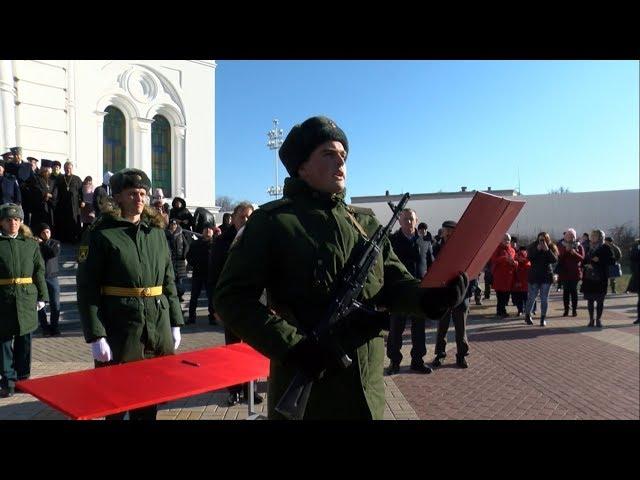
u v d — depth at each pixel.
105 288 3.34
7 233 5.24
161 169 18.91
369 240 1.86
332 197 1.87
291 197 1.88
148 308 3.39
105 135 17.44
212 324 9.62
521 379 6.07
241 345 3.80
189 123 19.36
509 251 11.26
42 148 15.53
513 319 10.95
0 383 5.19
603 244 9.89
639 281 10.34
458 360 6.71
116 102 17.56
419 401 5.20
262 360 3.37
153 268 3.45
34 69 15.34
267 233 1.76
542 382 5.94
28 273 5.32
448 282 1.81
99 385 2.73
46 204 12.12
